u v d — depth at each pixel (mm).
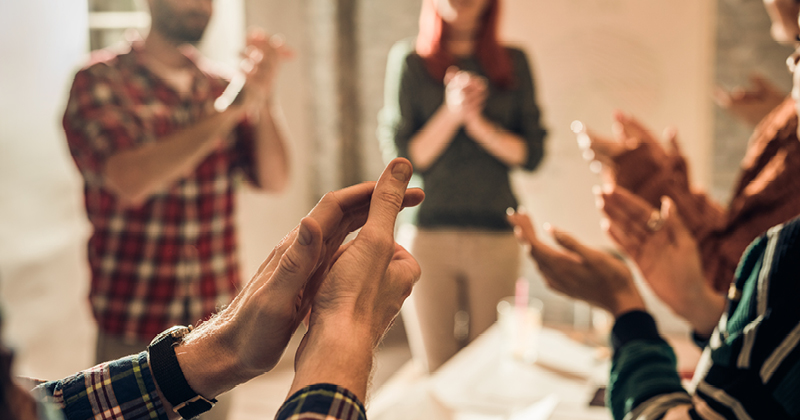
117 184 2020
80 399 924
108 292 2084
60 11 2307
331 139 4094
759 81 2137
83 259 2375
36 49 2260
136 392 919
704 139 3293
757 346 1054
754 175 1668
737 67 3312
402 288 908
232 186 2273
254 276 928
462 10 2584
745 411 1045
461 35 2645
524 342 2105
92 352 2381
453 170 2586
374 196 892
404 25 4074
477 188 2586
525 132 2660
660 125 3330
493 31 2650
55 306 2311
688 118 3299
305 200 4113
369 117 4211
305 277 810
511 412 1809
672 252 1546
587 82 3369
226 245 2230
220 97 2279
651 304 3021
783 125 1645
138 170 2020
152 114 2123
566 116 3410
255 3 3594
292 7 3922
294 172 3980
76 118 2053
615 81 3346
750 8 3266
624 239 1565
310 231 769
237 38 3477
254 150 2338
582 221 3367
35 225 2297
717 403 1089
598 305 1492
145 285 2094
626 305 1465
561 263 1492
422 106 2652
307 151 4113
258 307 826
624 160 1775
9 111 2250
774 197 1611
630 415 1274
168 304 2111
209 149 2127
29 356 2225
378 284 851
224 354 901
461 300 2664
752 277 1124
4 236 2225
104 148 2021
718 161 3363
